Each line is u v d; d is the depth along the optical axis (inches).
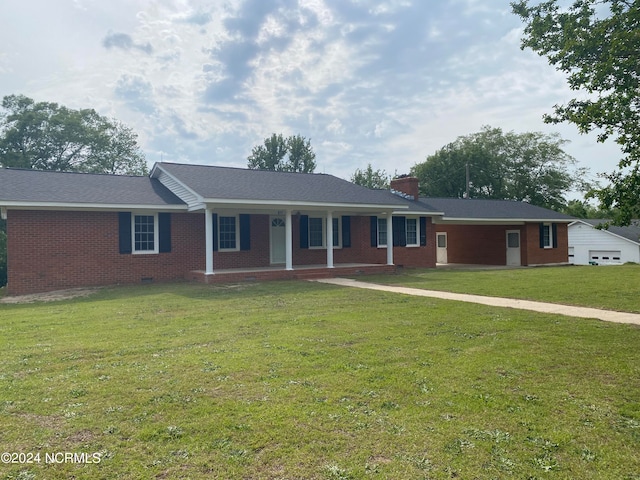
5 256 818.2
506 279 650.8
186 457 139.6
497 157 1843.0
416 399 183.9
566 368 223.9
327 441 149.0
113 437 153.0
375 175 2186.3
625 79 318.3
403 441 148.6
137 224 649.0
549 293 494.9
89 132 1384.1
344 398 185.3
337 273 716.7
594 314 371.2
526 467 132.7
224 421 163.9
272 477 129.0
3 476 129.6
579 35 347.3
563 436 151.3
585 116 326.3
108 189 652.1
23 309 436.8
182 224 684.1
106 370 224.2
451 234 1213.1
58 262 589.6
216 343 278.2
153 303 447.8
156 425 161.2
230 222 733.9
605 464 134.3
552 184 1804.9
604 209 323.3
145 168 1667.1
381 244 904.9
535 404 178.5
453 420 163.9
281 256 786.8
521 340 282.0
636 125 313.3
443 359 240.1
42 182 616.4
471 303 433.7
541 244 1078.4
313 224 823.1
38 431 157.6
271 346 268.7
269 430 156.9
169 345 273.9
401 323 336.8
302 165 1973.4
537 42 385.1
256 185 703.1
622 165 307.4
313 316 367.6
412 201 991.6
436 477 128.0
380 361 236.5
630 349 259.1
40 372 222.5
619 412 170.9
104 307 429.7
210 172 731.4
